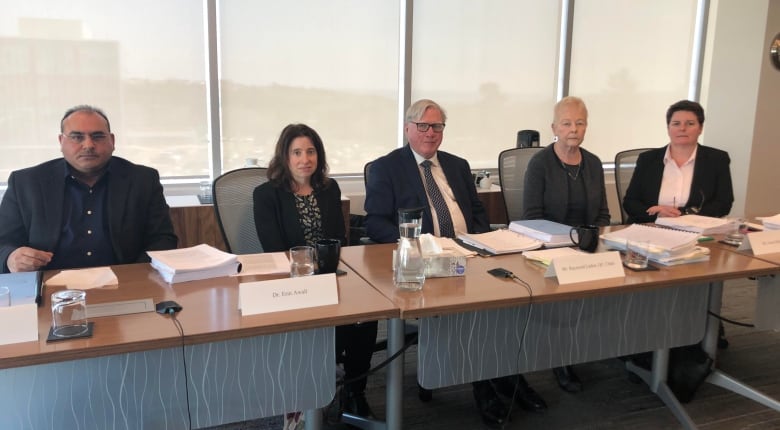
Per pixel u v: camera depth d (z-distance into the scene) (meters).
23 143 3.46
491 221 3.86
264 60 3.93
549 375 2.51
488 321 1.74
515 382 2.24
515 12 4.55
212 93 3.82
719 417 2.18
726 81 4.62
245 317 1.37
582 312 1.88
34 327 1.22
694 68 5.25
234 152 3.97
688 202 2.79
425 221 2.34
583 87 4.89
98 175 2.00
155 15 3.63
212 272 1.68
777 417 2.18
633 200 2.91
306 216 2.15
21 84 3.41
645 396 2.34
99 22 3.51
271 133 4.04
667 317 2.04
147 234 2.10
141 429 1.37
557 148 2.62
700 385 2.28
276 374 1.47
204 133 3.88
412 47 4.29
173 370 1.37
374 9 4.16
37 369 1.25
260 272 1.72
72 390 1.29
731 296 3.52
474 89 4.54
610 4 4.83
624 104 5.06
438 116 2.35
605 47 4.89
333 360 1.52
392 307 1.44
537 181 2.58
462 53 4.45
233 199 2.18
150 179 2.11
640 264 1.85
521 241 2.09
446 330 1.69
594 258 1.72
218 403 1.43
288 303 1.43
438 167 2.48
